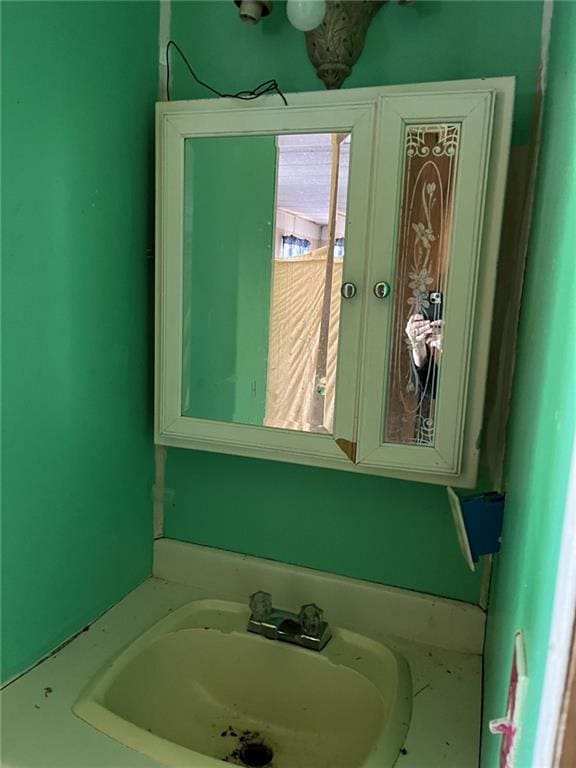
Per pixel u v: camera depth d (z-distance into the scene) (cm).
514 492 67
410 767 74
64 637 96
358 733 93
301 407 99
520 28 90
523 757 35
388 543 106
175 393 105
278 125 93
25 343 82
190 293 105
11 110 76
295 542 112
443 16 93
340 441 95
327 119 90
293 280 98
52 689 85
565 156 48
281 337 100
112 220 98
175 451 117
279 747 96
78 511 97
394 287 90
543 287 58
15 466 83
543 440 43
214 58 106
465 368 87
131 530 112
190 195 102
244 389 103
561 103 59
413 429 92
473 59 92
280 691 101
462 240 85
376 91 88
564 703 28
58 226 86
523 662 38
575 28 50
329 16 92
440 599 102
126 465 109
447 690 90
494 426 96
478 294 86
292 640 101
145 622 104
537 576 37
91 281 94
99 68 91
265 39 102
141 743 77
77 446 95
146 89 104
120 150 98
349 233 91
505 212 92
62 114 85
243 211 100
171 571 119
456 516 80
